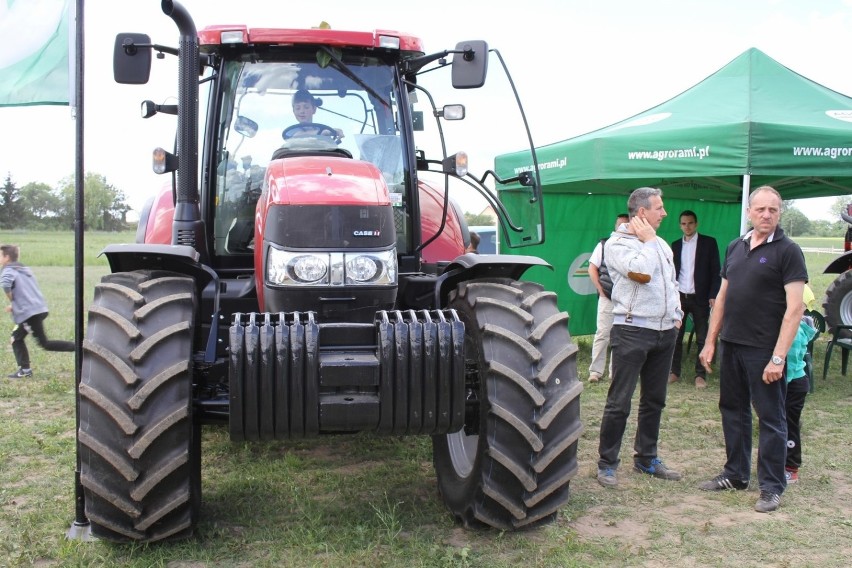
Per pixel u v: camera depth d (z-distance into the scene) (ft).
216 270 13.12
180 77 11.64
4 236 151.84
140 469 9.64
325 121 13.55
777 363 12.62
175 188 12.83
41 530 11.41
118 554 10.37
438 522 11.75
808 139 19.84
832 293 25.29
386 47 13.44
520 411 10.34
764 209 12.94
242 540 10.93
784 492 13.64
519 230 12.92
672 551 11.02
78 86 11.26
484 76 12.32
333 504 12.48
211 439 16.38
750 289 13.14
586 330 29.25
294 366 9.60
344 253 10.47
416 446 16.01
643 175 22.18
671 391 22.24
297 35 13.06
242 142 13.32
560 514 12.34
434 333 9.97
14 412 19.03
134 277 10.77
